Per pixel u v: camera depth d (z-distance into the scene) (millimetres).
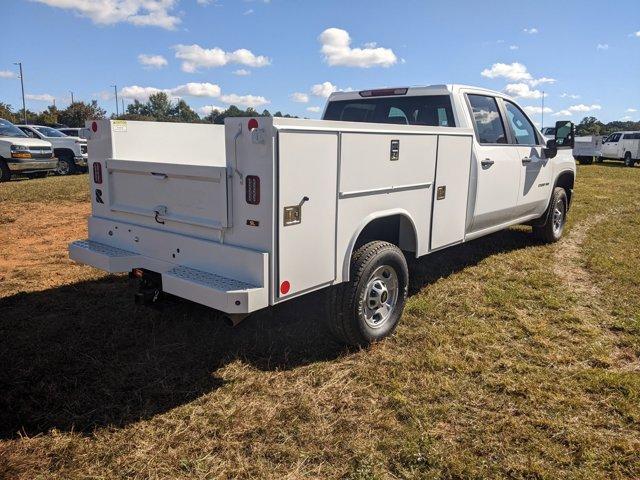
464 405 3148
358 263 3625
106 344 3885
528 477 2551
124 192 3838
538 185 6461
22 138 15281
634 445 2775
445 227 4645
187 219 3373
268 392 3271
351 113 5879
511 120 5918
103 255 3730
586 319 4504
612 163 28031
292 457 2672
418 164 4102
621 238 7621
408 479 2525
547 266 6066
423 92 5195
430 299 4887
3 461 2617
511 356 3791
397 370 3549
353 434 2859
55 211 9773
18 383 3330
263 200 2971
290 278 3143
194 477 2533
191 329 4148
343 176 3383
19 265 6043
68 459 2648
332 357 3742
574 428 2928
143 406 3107
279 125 2902
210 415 3021
